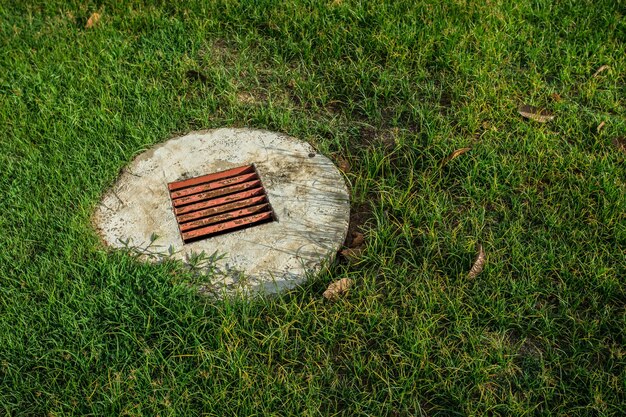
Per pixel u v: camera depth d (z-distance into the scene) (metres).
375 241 2.30
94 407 2.01
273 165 2.55
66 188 2.49
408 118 2.70
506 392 2.02
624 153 2.50
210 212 2.45
